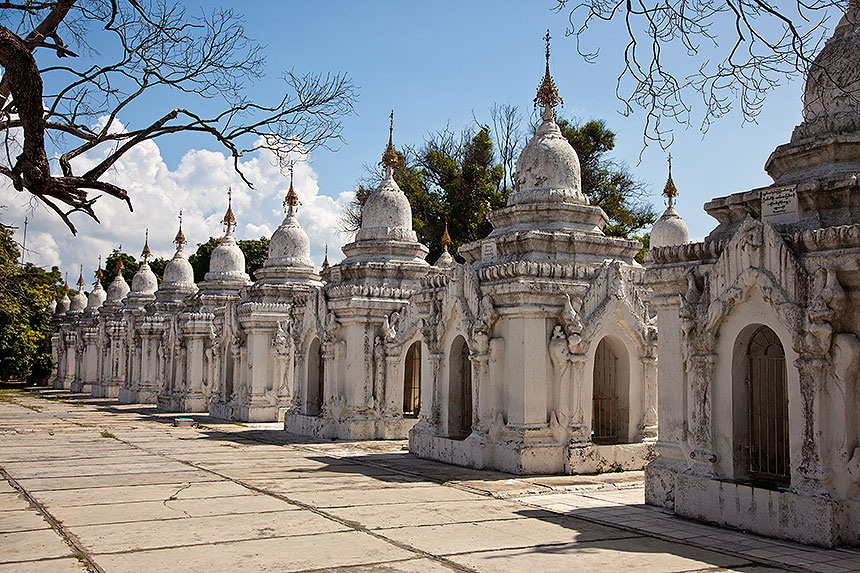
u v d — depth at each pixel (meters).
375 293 23.56
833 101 12.03
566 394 16.78
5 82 7.88
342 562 9.15
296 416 25.42
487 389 17.38
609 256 18.30
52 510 12.23
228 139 9.27
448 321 18.95
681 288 13.00
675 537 10.68
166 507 12.55
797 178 11.84
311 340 25.75
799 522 10.32
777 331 11.02
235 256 36.50
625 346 17.64
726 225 12.70
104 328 50.09
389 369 23.45
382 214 25.12
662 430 13.18
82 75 9.60
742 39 8.67
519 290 16.58
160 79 9.86
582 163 46.28
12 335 54.78
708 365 11.97
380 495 13.93
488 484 14.95
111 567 8.82
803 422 10.50
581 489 14.66
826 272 10.41
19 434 25.16
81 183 8.02
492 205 44.03
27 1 9.55
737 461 11.70
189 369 35.19
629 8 8.72
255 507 12.62
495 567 9.00
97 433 25.59
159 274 74.44
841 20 12.42
